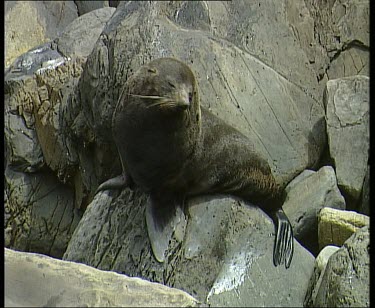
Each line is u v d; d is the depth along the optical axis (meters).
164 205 19.09
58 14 30.28
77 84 27.06
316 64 22.45
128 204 20.05
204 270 17.47
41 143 27.77
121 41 23.66
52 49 28.80
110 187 20.62
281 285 17.22
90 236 19.72
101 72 24.12
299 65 22.44
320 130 22.72
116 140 19.02
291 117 22.20
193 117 18.20
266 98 22.17
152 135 18.06
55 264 15.79
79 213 27.53
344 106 22.59
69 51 28.25
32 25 29.55
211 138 19.19
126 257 18.67
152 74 17.81
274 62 22.27
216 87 21.83
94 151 26.28
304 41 22.08
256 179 19.69
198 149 18.72
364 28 21.48
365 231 16.02
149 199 19.31
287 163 22.03
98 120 24.72
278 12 21.98
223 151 19.25
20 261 15.81
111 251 19.08
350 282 15.13
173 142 18.14
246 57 22.30
